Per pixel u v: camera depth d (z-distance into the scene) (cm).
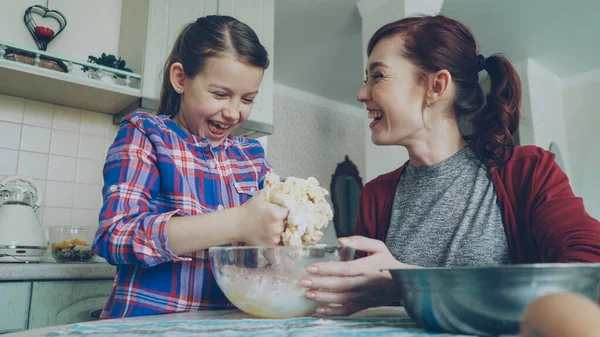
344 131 513
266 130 235
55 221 188
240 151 104
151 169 82
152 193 82
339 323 59
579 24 343
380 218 115
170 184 84
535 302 38
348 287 65
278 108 451
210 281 87
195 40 88
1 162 179
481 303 46
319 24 335
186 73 89
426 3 293
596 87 431
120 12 221
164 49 200
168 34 203
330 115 501
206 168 93
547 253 82
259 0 248
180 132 92
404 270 52
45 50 189
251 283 65
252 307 66
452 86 97
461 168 103
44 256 184
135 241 69
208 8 222
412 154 105
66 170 194
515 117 103
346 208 493
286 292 64
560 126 438
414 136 100
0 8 186
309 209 68
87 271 148
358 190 511
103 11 216
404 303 55
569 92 446
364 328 54
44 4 197
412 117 97
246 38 87
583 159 430
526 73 407
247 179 100
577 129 437
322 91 477
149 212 77
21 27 190
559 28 350
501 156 100
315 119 484
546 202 87
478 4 315
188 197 86
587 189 425
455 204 101
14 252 153
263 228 66
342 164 501
